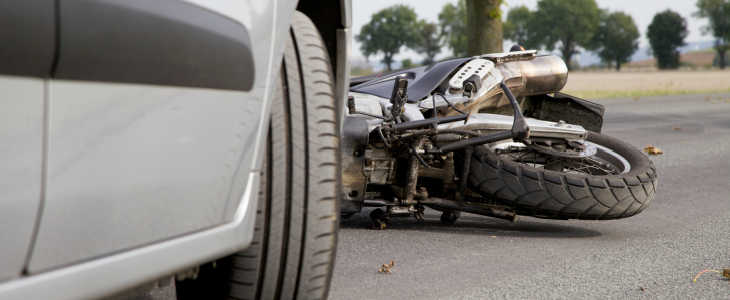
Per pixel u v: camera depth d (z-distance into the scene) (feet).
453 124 18.42
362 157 17.08
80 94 4.95
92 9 4.84
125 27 5.14
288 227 8.75
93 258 5.41
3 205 4.54
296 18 9.71
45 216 4.89
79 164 5.09
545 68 22.58
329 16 10.19
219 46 6.27
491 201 19.13
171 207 6.21
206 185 6.63
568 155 19.65
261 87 7.27
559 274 14.60
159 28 5.48
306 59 9.29
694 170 30.76
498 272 14.64
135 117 5.51
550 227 19.76
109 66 5.07
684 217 21.16
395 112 17.31
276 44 7.56
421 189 18.19
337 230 9.12
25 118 4.58
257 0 7.08
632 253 16.65
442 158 17.98
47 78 4.67
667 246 17.43
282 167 8.73
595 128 23.22
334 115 9.30
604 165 20.53
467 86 20.22
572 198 17.52
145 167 5.75
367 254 15.84
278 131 8.77
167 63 5.64
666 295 13.29
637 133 46.62
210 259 6.84
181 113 6.03
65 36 4.65
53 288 5.02
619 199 17.81
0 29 4.22
